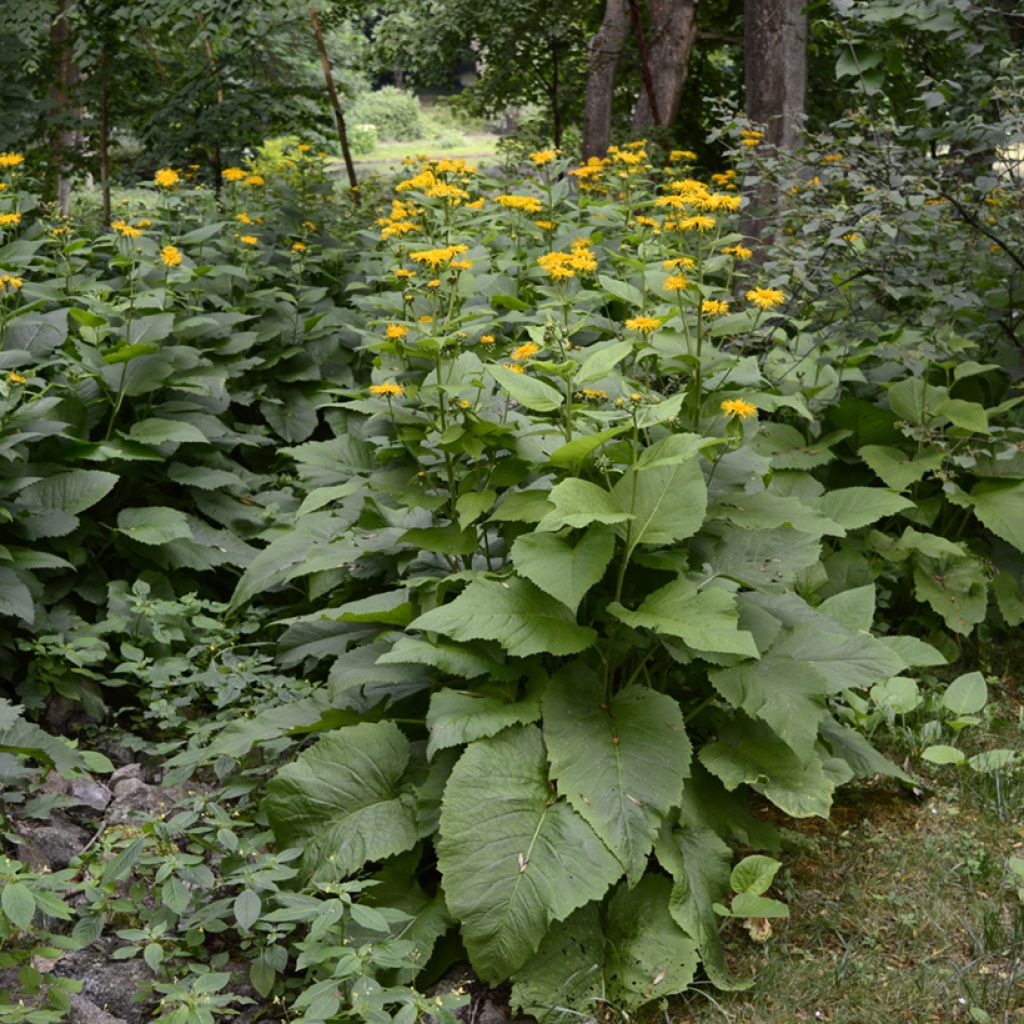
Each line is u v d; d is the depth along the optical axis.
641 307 4.28
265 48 11.62
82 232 7.37
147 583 4.89
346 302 7.17
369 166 29.30
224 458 5.73
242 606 5.13
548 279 5.94
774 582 3.92
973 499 5.32
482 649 3.58
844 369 5.70
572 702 3.55
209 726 4.11
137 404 5.59
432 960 3.38
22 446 4.55
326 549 4.39
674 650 3.58
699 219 4.22
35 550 4.69
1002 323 5.79
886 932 3.59
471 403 4.08
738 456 4.10
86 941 3.12
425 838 3.61
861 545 5.33
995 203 5.68
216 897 3.56
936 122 6.34
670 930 3.39
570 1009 3.23
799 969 3.41
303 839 3.47
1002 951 3.44
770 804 4.21
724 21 15.43
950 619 5.16
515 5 15.21
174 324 5.96
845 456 5.70
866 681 3.66
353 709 3.90
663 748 3.44
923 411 5.46
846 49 6.37
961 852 3.93
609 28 13.95
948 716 4.74
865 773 4.05
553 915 3.17
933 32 6.48
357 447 5.15
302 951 3.17
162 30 12.10
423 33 15.97
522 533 3.92
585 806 3.31
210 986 2.94
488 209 7.01
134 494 5.38
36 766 3.92
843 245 5.51
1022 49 6.64
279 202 7.66
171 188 6.92
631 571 3.78
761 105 9.01
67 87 11.45
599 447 3.75
